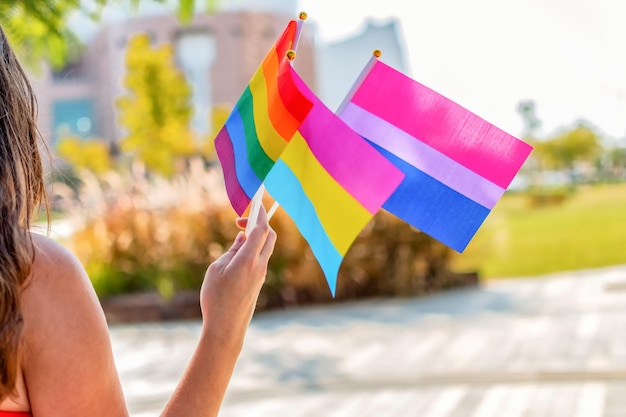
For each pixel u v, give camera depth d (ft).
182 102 81.51
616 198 81.10
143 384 19.07
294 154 3.76
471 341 22.77
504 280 38.01
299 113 3.61
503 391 16.96
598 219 65.10
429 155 4.03
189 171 37.11
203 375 3.20
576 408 15.38
